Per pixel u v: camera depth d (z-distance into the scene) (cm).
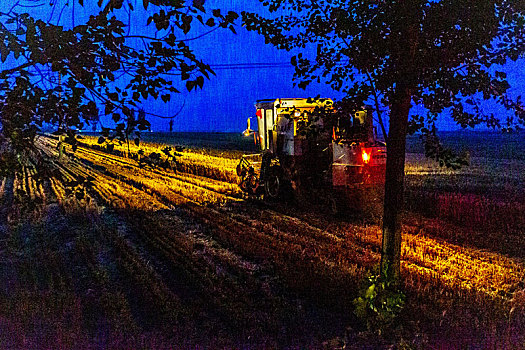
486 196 1702
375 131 1347
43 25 236
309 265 885
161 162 324
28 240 1133
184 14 239
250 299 745
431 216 1419
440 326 592
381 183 1350
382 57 523
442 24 477
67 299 684
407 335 581
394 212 616
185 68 251
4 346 495
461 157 585
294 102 1527
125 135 268
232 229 1248
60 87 264
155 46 242
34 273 852
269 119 1647
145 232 1208
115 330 582
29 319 582
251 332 607
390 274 619
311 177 1480
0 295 694
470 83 491
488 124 525
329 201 1420
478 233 1169
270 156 1647
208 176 2608
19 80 258
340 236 1172
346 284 763
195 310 691
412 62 496
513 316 614
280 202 1625
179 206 1594
